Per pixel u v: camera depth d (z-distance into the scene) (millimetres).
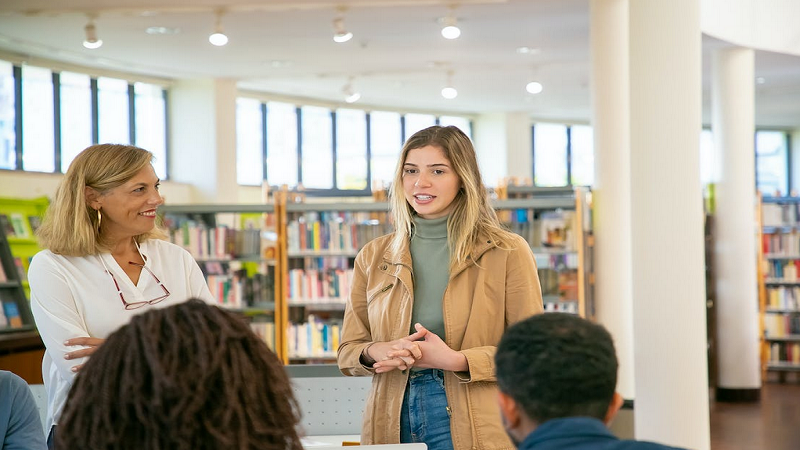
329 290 8852
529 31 10062
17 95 10812
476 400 2389
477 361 2340
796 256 11695
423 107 16125
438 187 2486
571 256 8414
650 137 6238
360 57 11484
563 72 12727
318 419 3549
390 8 8883
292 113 15039
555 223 8422
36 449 2250
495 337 2477
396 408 2432
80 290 2537
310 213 10008
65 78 11500
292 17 9188
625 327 8555
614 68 8531
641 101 6254
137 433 1103
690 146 6215
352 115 15883
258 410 1148
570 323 1477
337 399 3561
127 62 11469
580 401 1418
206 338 1133
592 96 8695
